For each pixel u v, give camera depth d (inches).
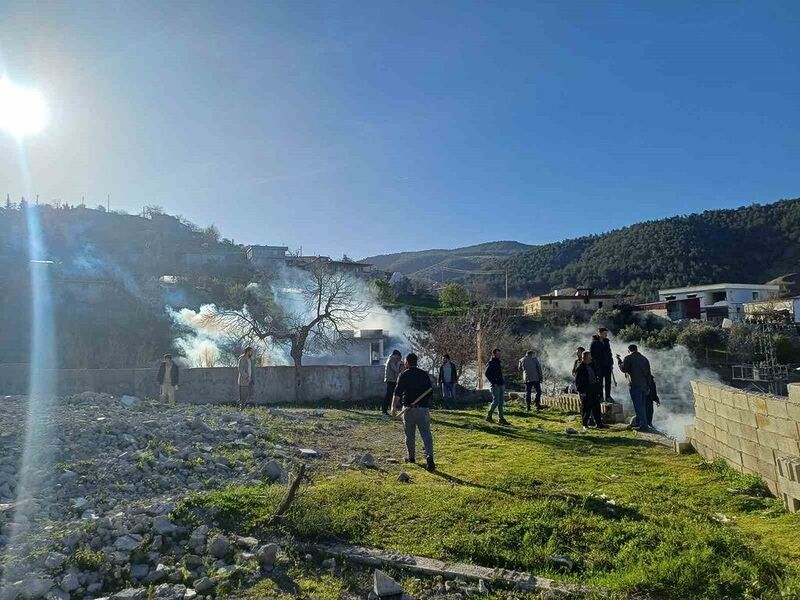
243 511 221.5
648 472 314.3
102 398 493.7
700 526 205.8
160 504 224.7
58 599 167.5
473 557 192.9
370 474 310.0
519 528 209.3
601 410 530.3
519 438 441.1
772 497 250.7
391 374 616.4
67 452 298.2
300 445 390.9
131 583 178.4
